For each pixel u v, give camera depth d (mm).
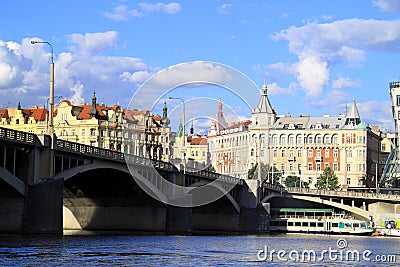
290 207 182250
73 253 60406
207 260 59125
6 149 76625
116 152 95562
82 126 182000
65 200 110750
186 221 112250
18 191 77625
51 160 81750
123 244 75750
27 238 74438
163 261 57094
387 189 185125
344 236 140625
